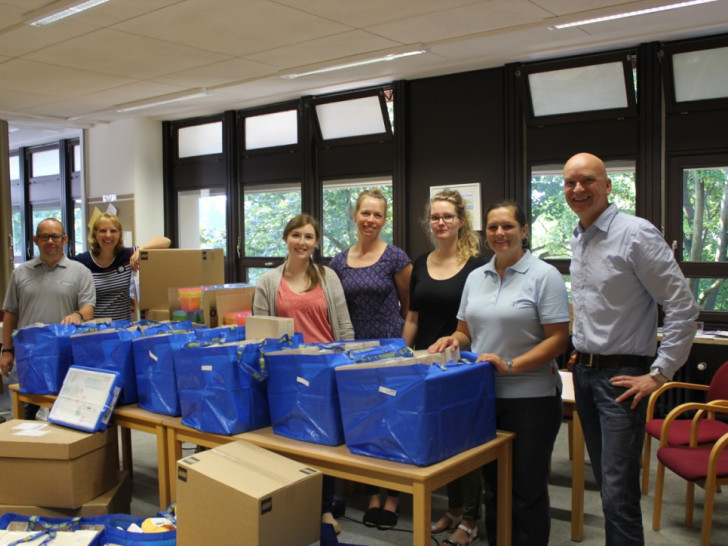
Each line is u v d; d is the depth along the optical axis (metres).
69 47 4.51
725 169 4.36
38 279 3.22
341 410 1.91
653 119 4.50
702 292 4.52
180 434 2.27
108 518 2.11
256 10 3.78
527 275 2.07
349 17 3.92
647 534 2.77
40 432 2.44
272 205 6.60
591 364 2.01
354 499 3.13
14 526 2.05
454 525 2.76
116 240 3.46
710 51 4.28
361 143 5.85
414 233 5.61
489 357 1.98
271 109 6.40
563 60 4.76
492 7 3.74
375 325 2.83
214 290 2.99
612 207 2.00
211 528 1.77
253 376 2.14
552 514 2.96
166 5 3.70
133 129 7.05
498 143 5.14
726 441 2.36
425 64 5.04
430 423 1.73
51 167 8.73
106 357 2.53
